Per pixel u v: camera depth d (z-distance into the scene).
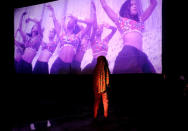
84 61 5.33
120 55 4.88
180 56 4.23
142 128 2.77
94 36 5.21
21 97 5.57
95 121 3.22
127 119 3.33
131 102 4.64
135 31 4.71
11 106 4.47
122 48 4.86
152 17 4.50
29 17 6.31
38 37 6.13
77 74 5.44
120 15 4.90
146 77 4.55
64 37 5.66
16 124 3.04
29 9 6.31
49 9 5.94
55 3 5.84
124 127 2.84
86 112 3.94
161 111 3.84
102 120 3.28
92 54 5.22
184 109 3.81
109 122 3.14
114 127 2.84
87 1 5.34
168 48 4.32
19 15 6.50
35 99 5.39
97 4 5.21
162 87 4.32
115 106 4.48
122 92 4.80
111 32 5.00
